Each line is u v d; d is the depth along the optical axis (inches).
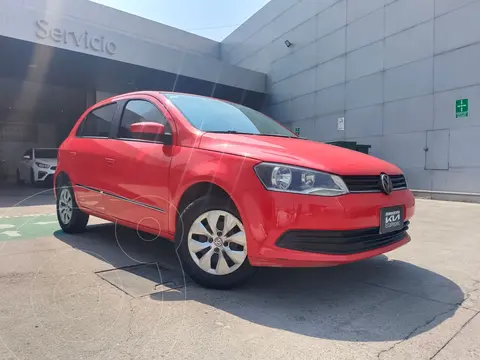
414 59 450.3
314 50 618.5
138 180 141.6
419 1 442.9
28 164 545.0
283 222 104.7
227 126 144.6
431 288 126.3
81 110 780.0
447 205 354.9
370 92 512.4
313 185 106.1
